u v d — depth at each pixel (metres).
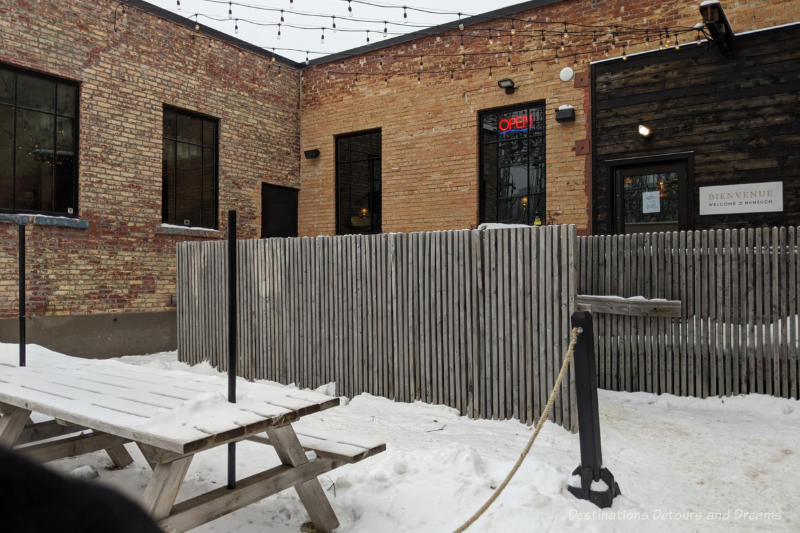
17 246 7.76
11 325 7.63
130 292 9.02
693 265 6.33
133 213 9.10
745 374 5.97
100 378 3.62
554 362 5.02
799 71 7.25
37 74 8.13
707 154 7.82
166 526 2.42
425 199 10.33
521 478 3.59
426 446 4.46
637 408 5.97
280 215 11.72
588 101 8.74
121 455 3.90
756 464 4.21
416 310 5.93
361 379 6.31
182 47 9.88
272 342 7.05
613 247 6.82
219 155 10.53
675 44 8.04
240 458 4.10
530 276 5.20
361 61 11.17
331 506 3.24
